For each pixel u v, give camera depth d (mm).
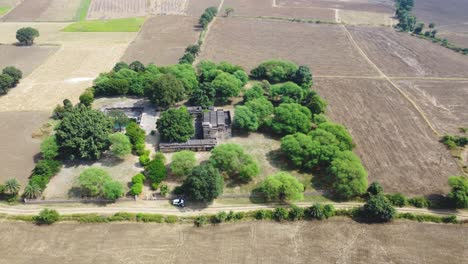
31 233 90062
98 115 119812
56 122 136875
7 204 99188
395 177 111312
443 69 192000
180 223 94312
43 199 100688
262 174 113125
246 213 97000
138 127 126812
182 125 123562
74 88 163875
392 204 100062
